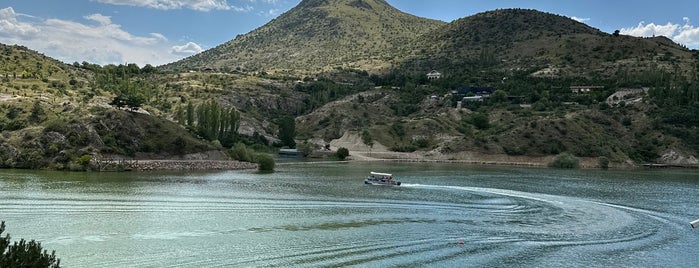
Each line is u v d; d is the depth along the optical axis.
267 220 73.12
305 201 89.56
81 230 64.56
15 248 31.03
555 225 75.81
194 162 152.12
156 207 80.44
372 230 68.56
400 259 56.03
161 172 137.62
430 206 88.12
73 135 142.00
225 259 54.22
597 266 56.75
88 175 123.06
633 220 81.19
